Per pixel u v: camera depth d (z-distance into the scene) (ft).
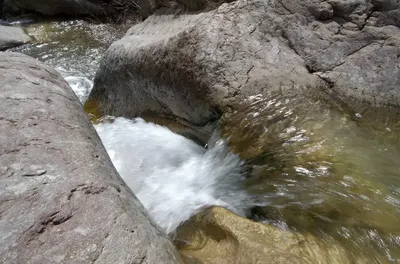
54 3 41.42
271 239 7.52
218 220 8.34
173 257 5.51
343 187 9.10
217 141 12.05
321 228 7.93
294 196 9.08
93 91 21.31
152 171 13.00
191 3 17.94
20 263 4.69
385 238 7.60
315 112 11.54
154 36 17.94
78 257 4.85
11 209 5.40
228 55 12.93
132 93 17.71
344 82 12.35
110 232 5.24
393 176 9.41
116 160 14.24
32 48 32.55
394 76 12.51
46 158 6.55
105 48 32.60
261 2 13.94
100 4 42.27
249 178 10.19
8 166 6.17
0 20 42.96
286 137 10.93
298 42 13.25
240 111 11.94
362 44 13.10
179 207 10.21
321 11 13.48
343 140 10.67
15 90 8.58
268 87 12.17
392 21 13.47
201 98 13.08
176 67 13.99
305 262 6.84
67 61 29.76
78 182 6.10
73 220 5.36
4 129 7.03
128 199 6.27
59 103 8.80
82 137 7.67
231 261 7.02
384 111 11.81
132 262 4.91
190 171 12.28
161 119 16.43
